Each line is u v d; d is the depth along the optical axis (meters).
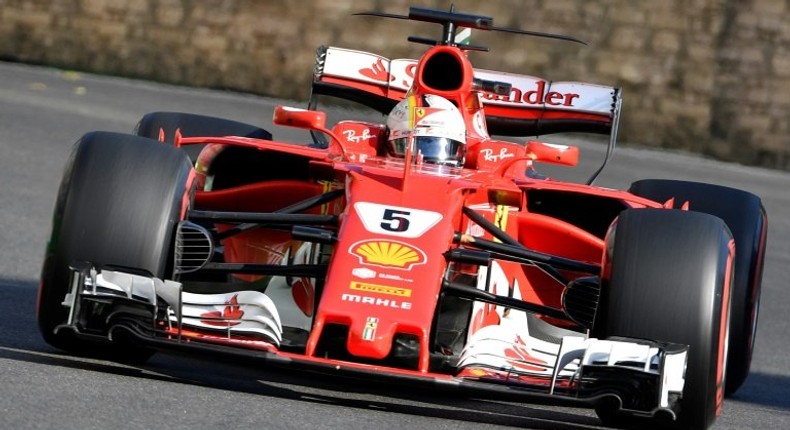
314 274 19.50
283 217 19.94
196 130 26.86
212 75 68.31
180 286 17.83
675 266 18.36
